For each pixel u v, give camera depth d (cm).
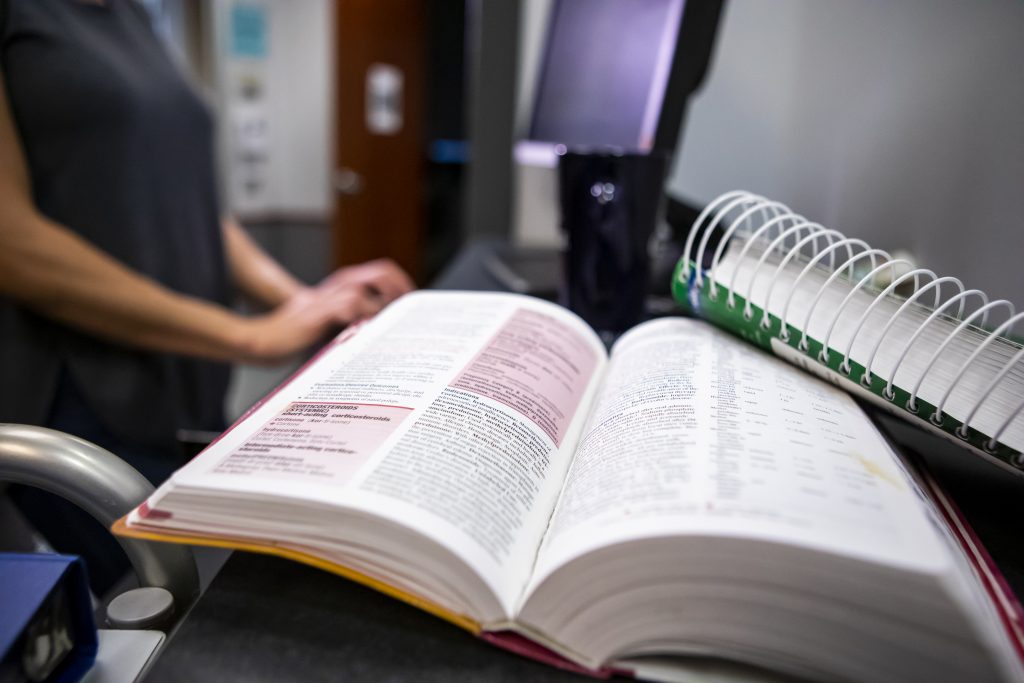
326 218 440
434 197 399
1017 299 42
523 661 25
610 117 92
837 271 37
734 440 28
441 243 409
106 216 85
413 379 36
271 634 25
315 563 26
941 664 21
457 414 32
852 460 27
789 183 74
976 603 21
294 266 448
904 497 25
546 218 124
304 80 414
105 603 31
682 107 78
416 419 31
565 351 44
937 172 48
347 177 367
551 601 24
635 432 30
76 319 80
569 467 32
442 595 25
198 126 102
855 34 59
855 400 36
